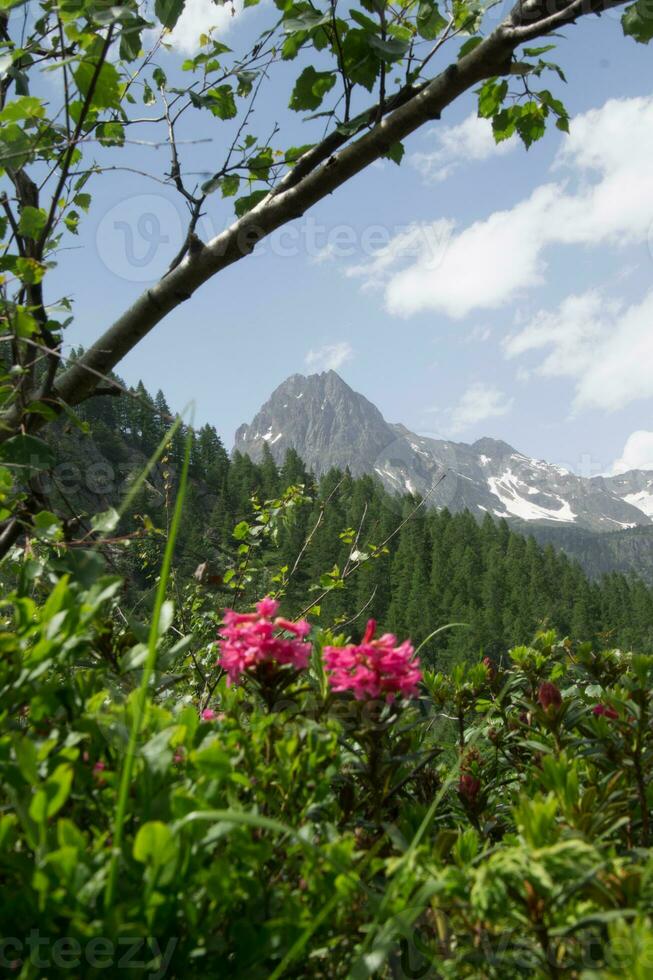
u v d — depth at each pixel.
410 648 2.08
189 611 5.43
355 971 1.21
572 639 4.25
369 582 97.19
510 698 3.50
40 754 1.30
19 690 1.52
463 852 1.66
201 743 1.64
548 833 1.45
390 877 1.65
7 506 2.27
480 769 3.05
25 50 2.62
